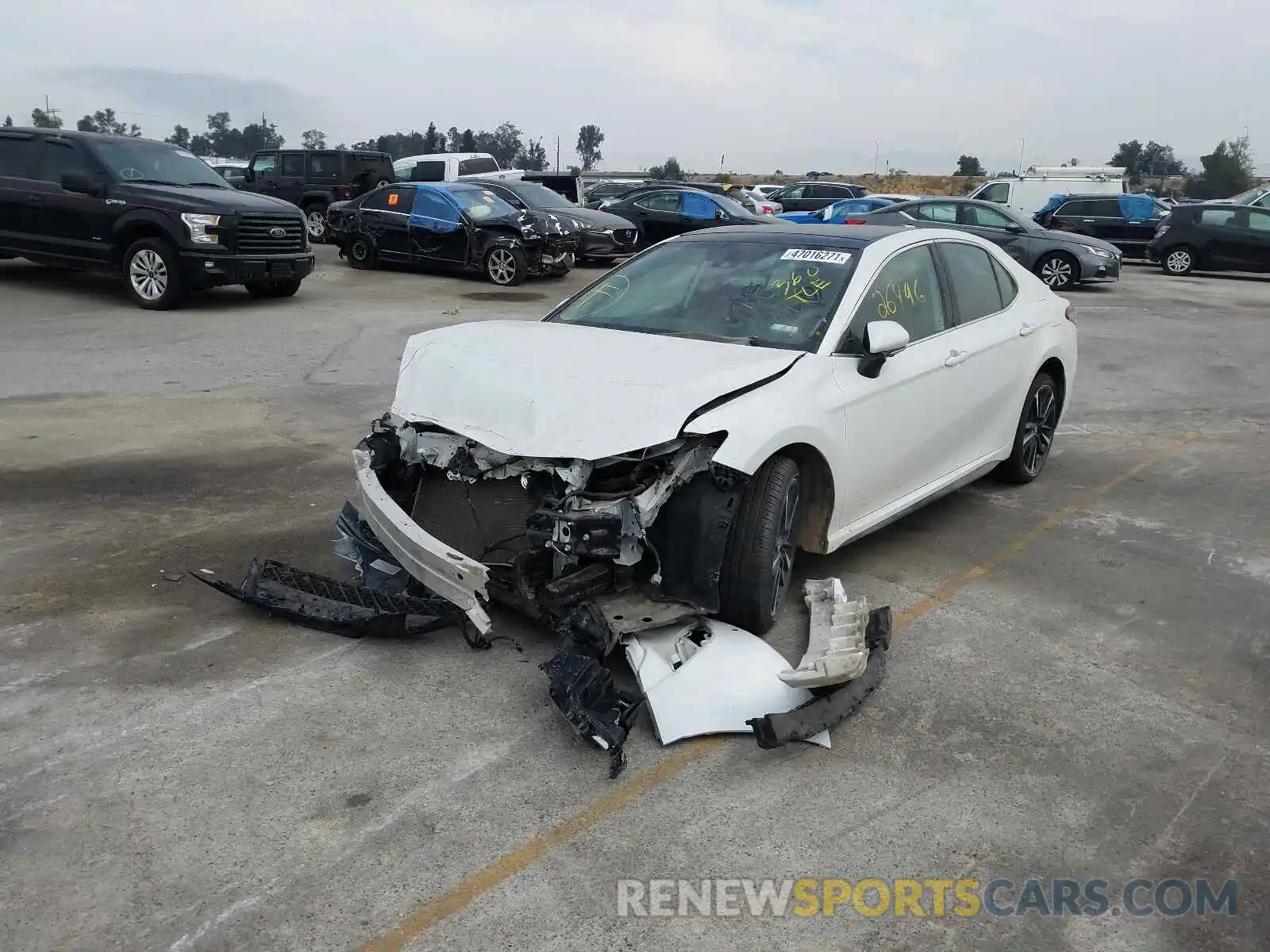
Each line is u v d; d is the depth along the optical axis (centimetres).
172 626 433
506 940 262
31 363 957
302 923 266
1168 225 2252
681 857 295
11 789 318
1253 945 269
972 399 550
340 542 480
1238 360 1176
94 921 264
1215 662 431
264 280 1327
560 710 340
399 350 1078
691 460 381
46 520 557
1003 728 371
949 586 501
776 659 383
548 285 1739
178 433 741
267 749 343
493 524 407
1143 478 703
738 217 2091
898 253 513
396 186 1808
